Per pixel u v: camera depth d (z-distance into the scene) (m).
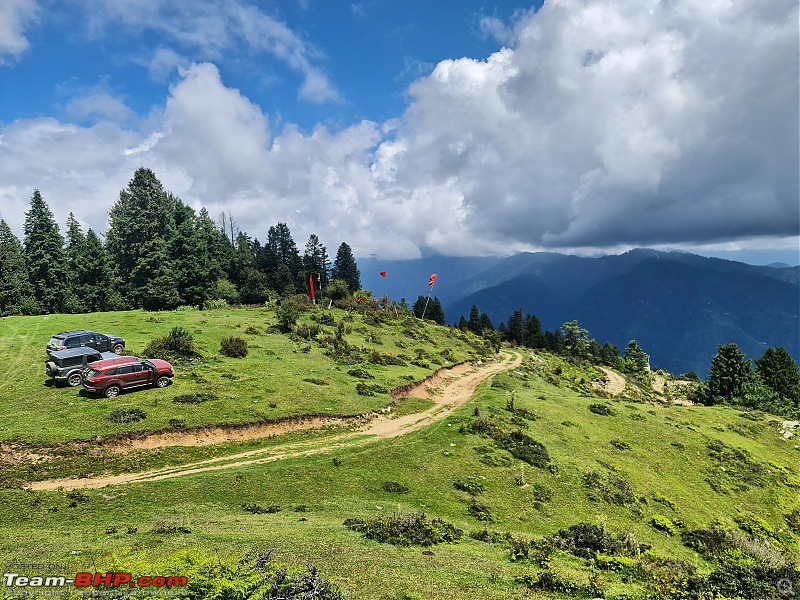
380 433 41.41
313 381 49.09
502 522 27.33
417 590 14.27
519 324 163.00
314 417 41.22
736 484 41.59
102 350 45.09
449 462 34.53
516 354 111.25
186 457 32.41
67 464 28.53
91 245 93.56
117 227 108.56
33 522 21.58
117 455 30.53
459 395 61.00
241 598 11.25
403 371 63.28
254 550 16.70
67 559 15.15
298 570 12.86
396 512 25.77
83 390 38.16
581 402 56.66
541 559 19.17
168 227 104.81
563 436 43.78
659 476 40.06
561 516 29.78
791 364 94.31
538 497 31.50
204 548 16.72
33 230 87.00
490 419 43.50
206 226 121.00
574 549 21.42
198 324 64.94
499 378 66.62
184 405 37.25
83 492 25.64
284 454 34.38
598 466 38.72
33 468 27.52
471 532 23.58
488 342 111.69
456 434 40.00
